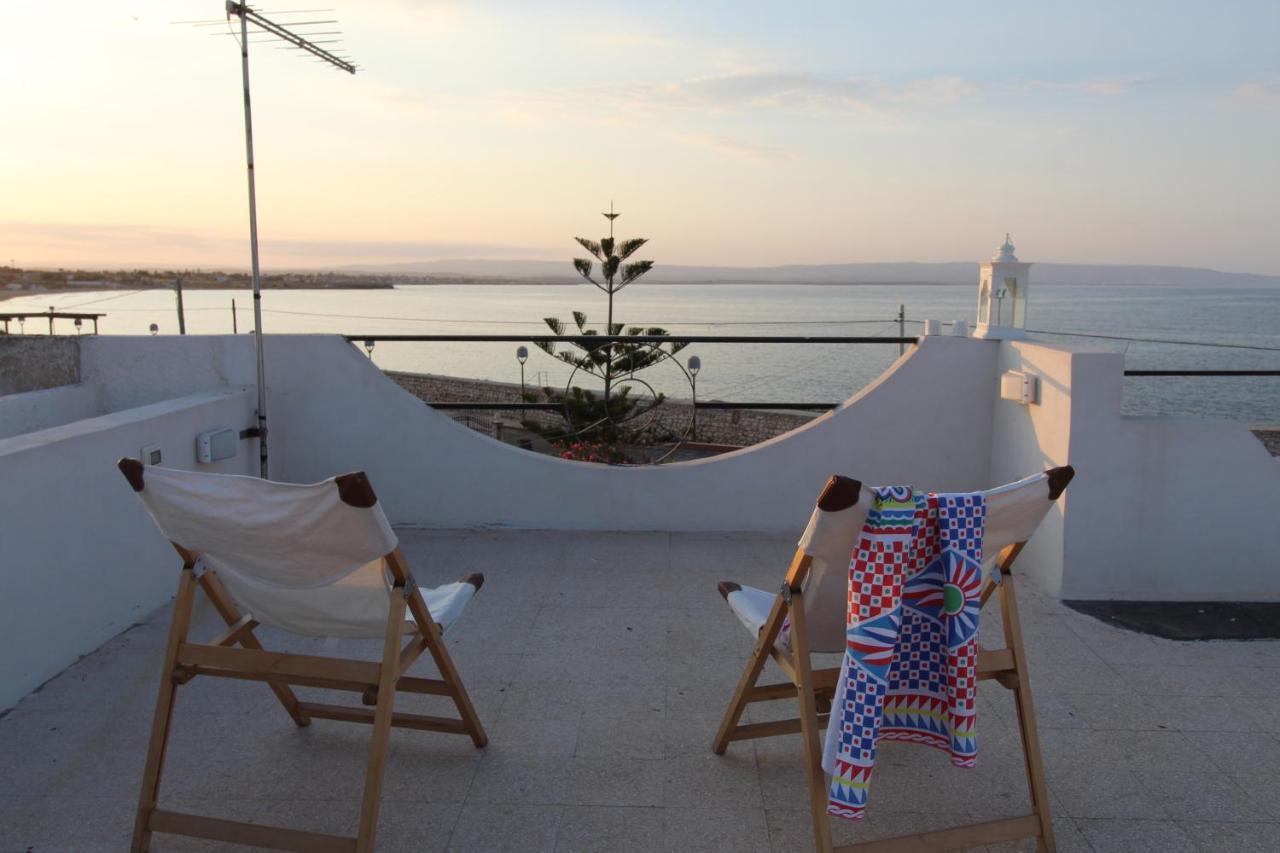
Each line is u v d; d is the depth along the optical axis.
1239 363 47.00
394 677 2.06
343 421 4.70
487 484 4.70
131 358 4.62
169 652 2.12
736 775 2.50
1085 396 3.68
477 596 3.84
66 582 3.13
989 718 2.83
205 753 2.59
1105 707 2.89
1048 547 3.89
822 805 2.00
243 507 1.93
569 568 4.17
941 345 4.49
